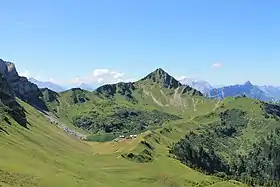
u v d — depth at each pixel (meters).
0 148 193.62
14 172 160.50
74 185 178.50
